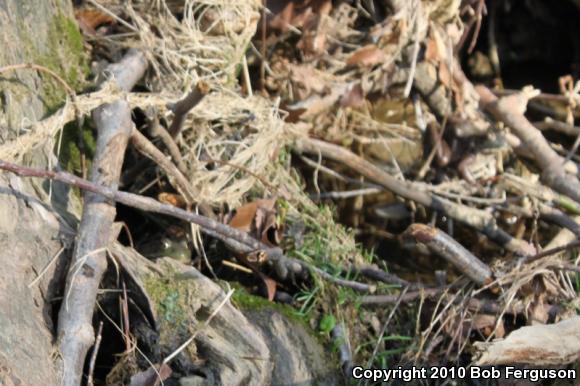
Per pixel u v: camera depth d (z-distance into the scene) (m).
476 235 3.81
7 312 2.19
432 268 3.73
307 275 3.16
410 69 3.79
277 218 3.26
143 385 2.45
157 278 2.66
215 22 3.54
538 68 5.08
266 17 3.91
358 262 3.35
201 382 2.51
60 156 2.94
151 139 3.22
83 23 3.46
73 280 2.37
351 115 4.00
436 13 3.88
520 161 3.98
